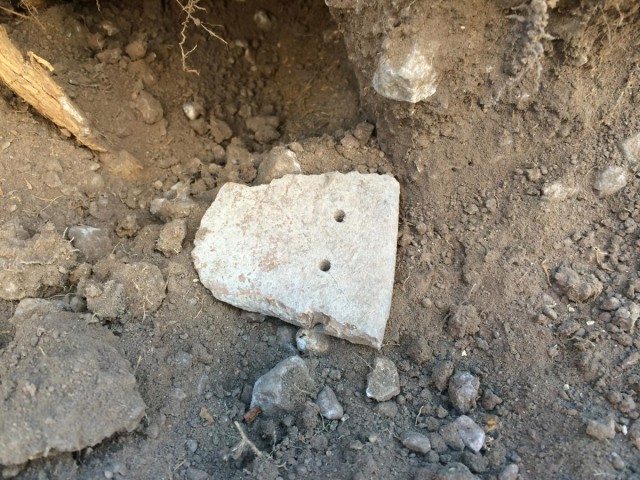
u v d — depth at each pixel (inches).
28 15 8.8
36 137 8.2
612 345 6.8
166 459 6.4
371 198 7.7
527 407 6.7
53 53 8.9
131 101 9.3
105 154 8.7
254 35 10.6
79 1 9.5
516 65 7.0
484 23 6.9
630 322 6.8
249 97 10.3
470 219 7.8
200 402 7.0
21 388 5.9
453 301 7.5
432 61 6.9
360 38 7.5
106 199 8.4
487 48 7.0
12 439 5.7
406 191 8.1
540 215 7.4
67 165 8.3
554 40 6.9
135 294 7.2
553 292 7.2
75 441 5.9
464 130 7.6
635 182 7.4
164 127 9.4
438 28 6.9
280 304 7.3
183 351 7.2
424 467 6.2
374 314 7.1
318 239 7.6
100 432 6.0
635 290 7.0
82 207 8.3
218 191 8.3
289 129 9.6
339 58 9.8
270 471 6.2
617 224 7.4
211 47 10.3
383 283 7.2
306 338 7.4
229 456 6.6
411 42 6.8
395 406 7.0
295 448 6.6
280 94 10.3
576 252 7.4
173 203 8.2
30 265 7.1
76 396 6.0
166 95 9.7
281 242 7.6
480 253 7.5
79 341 6.5
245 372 7.4
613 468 6.0
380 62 7.1
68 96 8.4
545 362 6.9
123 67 9.3
